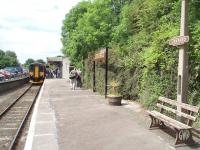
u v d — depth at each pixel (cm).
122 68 1934
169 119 967
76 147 905
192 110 873
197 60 1098
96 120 1284
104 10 3100
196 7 1230
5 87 3778
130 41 1939
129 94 1881
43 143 956
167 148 859
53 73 7688
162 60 1263
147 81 1409
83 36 3184
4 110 2019
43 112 1548
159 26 1450
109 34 3073
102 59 2322
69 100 2069
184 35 971
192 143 887
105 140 966
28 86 5216
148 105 1388
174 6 1366
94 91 2716
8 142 1220
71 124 1229
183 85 977
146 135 1003
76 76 3259
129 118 1299
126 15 2159
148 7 1655
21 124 1495
